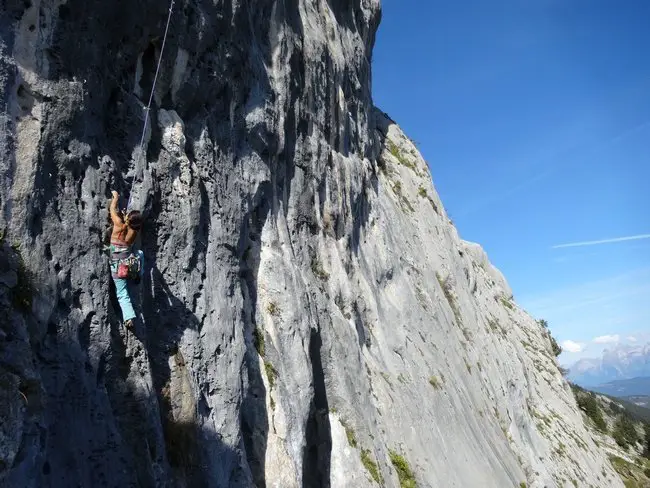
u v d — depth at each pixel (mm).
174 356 7516
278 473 8758
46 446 5395
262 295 9977
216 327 8234
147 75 8047
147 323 7305
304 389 9875
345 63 16516
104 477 5934
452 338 20078
